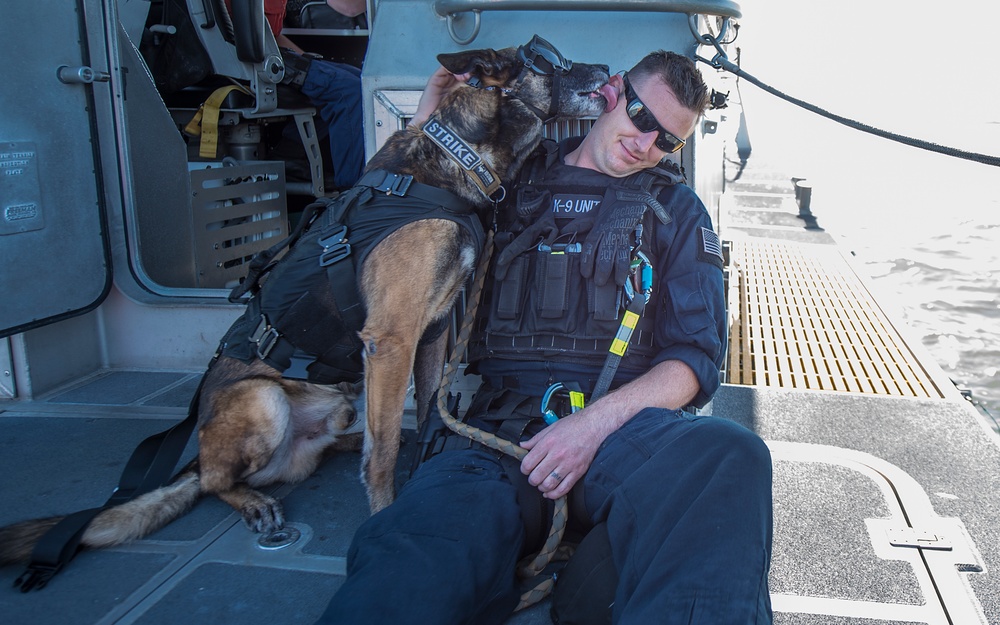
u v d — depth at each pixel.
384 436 1.92
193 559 1.83
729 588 1.21
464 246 1.93
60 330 2.91
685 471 1.38
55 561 1.75
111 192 2.95
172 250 3.30
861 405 2.65
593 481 1.54
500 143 2.01
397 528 1.42
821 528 1.87
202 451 2.05
